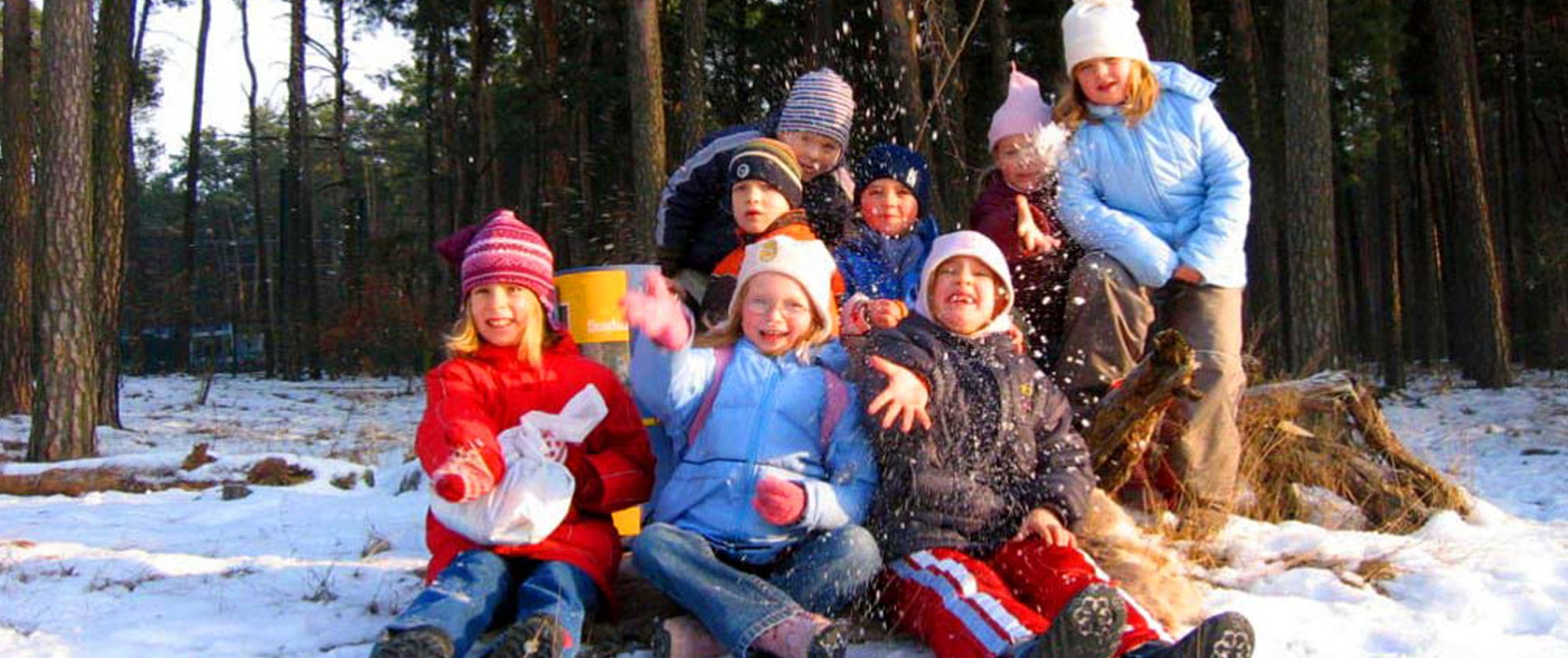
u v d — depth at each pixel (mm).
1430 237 28172
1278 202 23281
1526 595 4082
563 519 3479
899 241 4559
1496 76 28062
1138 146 4754
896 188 4480
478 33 30312
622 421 3662
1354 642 3562
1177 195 4793
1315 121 13867
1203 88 4812
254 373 40844
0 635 3746
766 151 4359
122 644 3658
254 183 37219
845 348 3658
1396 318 22609
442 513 3371
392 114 48438
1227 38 22188
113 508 7191
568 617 3193
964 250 3633
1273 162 23359
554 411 3604
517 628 2977
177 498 7844
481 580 3230
